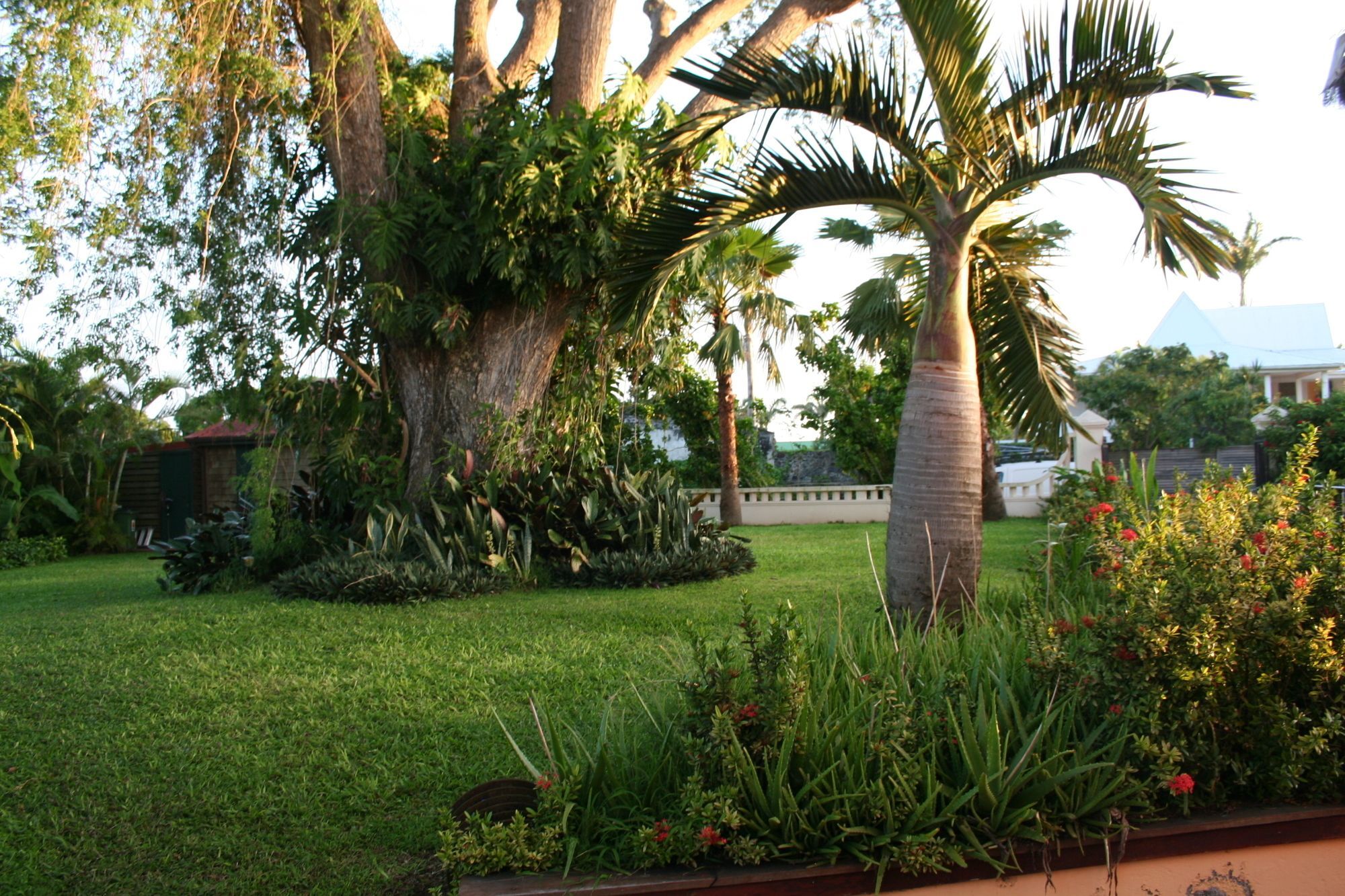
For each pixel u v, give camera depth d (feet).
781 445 112.88
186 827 12.30
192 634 23.24
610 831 9.85
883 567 33.71
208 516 35.19
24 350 59.41
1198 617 9.94
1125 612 10.39
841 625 13.93
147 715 16.74
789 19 36.78
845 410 68.80
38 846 11.91
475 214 31.24
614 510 34.53
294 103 32.45
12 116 24.66
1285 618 10.00
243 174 31.48
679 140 19.63
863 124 18.93
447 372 34.83
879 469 69.15
